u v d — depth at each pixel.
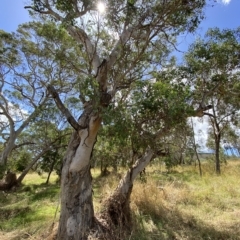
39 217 6.62
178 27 5.16
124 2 4.58
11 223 6.36
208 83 6.18
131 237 4.88
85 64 6.92
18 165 17.48
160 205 6.49
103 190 8.05
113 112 4.04
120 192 5.52
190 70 6.02
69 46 8.59
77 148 4.67
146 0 4.79
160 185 9.14
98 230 4.58
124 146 4.91
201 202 7.34
